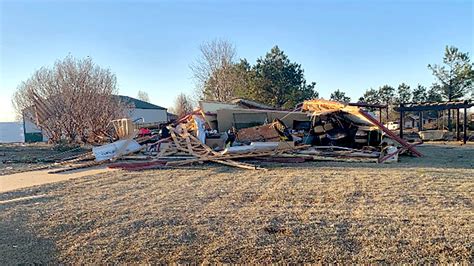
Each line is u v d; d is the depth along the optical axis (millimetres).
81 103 21391
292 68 33625
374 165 10297
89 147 19234
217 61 38156
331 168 9719
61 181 8734
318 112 15062
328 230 4406
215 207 5625
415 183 7250
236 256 3771
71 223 4969
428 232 4273
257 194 6547
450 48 33094
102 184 8031
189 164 10938
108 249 4039
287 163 10875
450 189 6660
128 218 5109
